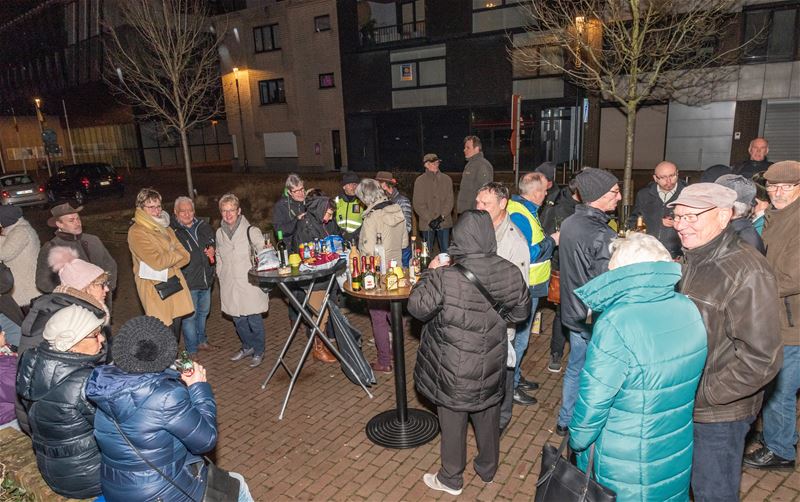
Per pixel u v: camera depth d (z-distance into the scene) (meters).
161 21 13.95
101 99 40.66
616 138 23.36
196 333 6.02
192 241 5.86
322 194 6.14
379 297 3.94
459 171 27.06
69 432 2.53
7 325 4.96
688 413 2.15
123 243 13.05
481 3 23.88
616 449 2.13
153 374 2.18
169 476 2.25
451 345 3.08
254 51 32.59
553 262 5.08
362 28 28.20
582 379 2.13
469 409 3.15
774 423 3.48
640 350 2.02
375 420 4.42
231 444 4.24
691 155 21.86
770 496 3.29
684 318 2.11
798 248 3.03
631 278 2.08
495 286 3.02
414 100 27.31
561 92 22.89
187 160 14.28
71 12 40.00
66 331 2.51
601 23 9.14
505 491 3.53
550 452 2.40
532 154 24.45
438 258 3.52
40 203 20.36
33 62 47.59
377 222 4.79
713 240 2.50
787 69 18.98
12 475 3.15
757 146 6.22
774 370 2.30
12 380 3.50
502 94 24.36
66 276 3.28
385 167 29.44
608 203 3.62
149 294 5.25
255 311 5.55
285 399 4.65
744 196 3.14
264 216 15.73
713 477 2.54
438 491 3.55
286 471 3.87
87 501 2.75
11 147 46.59
